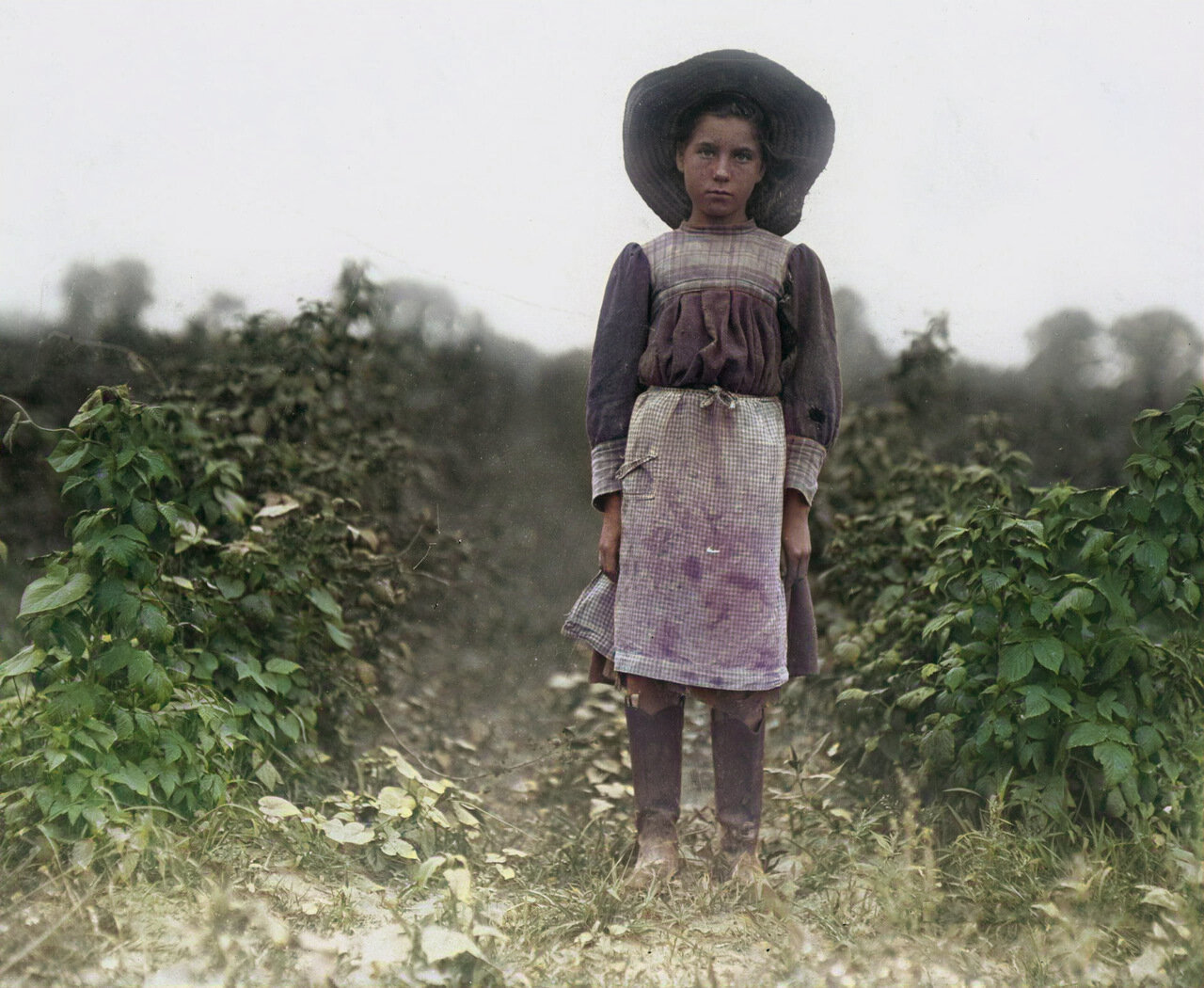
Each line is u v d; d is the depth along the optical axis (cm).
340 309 586
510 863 306
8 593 348
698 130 296
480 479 708
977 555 321
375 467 572
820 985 224
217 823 271
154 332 531
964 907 255
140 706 277
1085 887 250
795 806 337
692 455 287
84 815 250
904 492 500
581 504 737
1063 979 223
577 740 410
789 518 298
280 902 249
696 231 301
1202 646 300
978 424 548
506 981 219
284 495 433
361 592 444
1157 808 287
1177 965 222
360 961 220
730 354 287
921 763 328
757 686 285
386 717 425
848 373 617
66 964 209
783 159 305
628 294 301
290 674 351
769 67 295
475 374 695
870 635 398
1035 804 287
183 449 383
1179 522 302
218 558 353
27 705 275
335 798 314
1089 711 294
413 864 290
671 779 296
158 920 227
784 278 298
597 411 299
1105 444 525
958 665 316
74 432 293
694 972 231
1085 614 303
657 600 287
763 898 264
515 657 539
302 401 536
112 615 276
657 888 275
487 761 419
